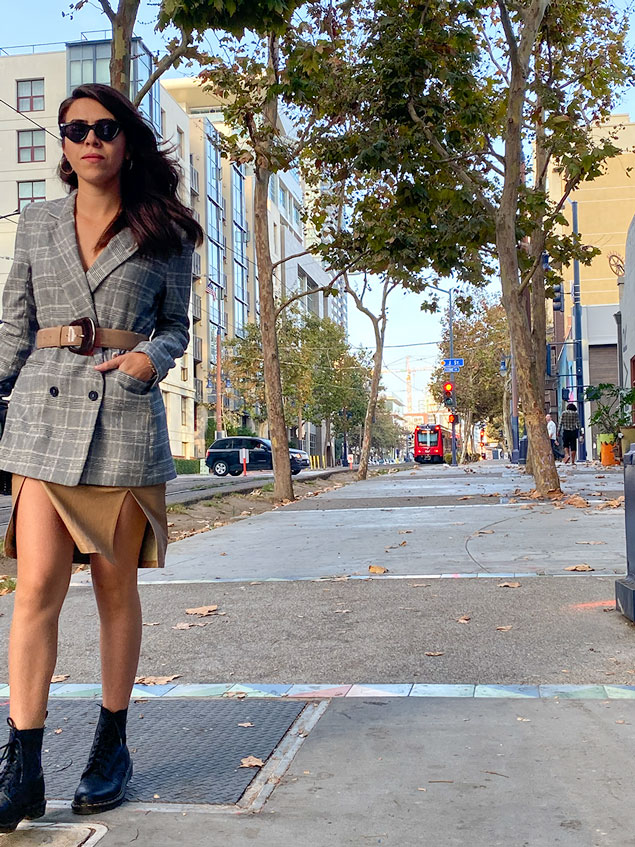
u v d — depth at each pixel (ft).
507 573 20.98
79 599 19.98
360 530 32.27
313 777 8.98
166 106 174.50
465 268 60.80
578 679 12.33
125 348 8.32
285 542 29.84
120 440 8.16
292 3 24.20
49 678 7.91
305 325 215.31
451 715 10.89
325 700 11.77
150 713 11.37
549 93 44.06
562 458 115.14
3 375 8.45
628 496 15.97
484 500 44.04
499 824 7.76
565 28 48.78
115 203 8.45
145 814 8.12
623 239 141.49
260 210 51.70
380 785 8.72
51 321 8.26
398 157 46.16
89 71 147.95
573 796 8.30
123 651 8.52
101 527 8.13
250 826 7.84
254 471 127.03
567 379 142.31
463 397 199.52
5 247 149.18
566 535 27.61
